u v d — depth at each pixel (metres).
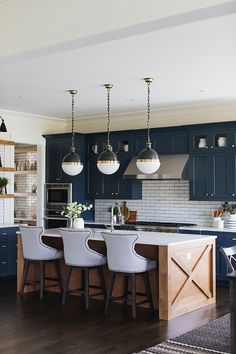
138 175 8.61
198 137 8.30
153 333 5.08
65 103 8.22
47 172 9.73
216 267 7.75
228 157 7.91
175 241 5.92
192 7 3.16
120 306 6.30
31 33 4.01
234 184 7.84
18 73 6.23
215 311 6.09
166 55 5.40
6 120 9.02
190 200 8.31
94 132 9.72
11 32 4.15
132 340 4.84
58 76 6.38
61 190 9.44
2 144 8.80
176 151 8.48
